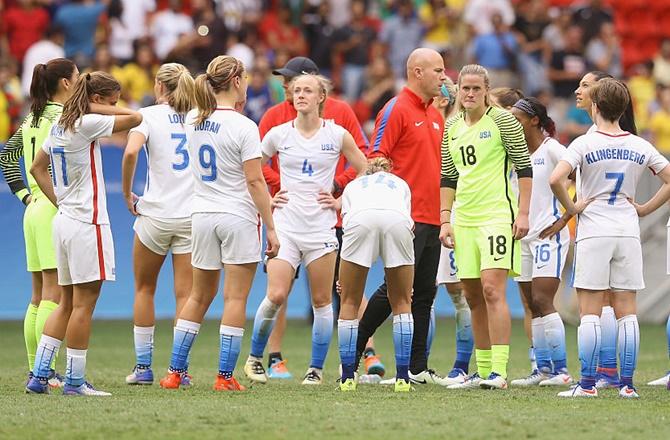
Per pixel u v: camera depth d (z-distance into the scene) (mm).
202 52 63312
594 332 27750
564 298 52844
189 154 29000
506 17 71125
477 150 29781
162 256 31062
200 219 28719
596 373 30531
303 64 35281
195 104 28719
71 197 27578
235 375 34156
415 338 32406
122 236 53688
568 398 27547
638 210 28453
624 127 29812
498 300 29656
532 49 69375
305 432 22328
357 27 67875
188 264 30891
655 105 68375
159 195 30609
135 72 62094
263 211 28484
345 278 29000
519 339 49125
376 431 22453
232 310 29031
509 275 30203
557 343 31453
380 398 27500
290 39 69188
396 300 29266
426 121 32406
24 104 61125
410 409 25422
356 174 32500
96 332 50156
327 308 31859
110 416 24219
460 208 30250
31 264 31000
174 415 24359
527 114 31609
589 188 27812
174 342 29844
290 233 31438
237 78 28797
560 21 69750
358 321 31234
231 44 64250
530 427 22922
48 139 27812
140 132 30312
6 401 26703
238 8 67188
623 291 28172
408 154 32156
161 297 54562
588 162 27609
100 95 27953
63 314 28391
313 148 31344
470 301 31031
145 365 31141
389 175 29359
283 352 42938
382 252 28781
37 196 30625
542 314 31656
